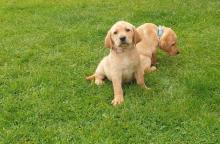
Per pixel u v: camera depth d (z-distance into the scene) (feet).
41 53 10.41
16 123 7.77
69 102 8.25
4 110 8.09
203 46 10.43
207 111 7.80
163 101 8.11
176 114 7.69
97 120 7.73
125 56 8.29
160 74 9.21
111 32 8.30
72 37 11.25
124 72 8.41
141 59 8.96
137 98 8.29
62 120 7.81
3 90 8.75
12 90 8.74
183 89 8.50
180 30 11.48
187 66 9.50
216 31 11.27
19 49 10.66
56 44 10.92
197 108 7.86
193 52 10.16
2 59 10.11
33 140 7.30
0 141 7.29
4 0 14.88
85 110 7.98
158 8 13.07
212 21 11.93
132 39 8.31
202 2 13.43
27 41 11.12
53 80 9.04
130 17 12.51
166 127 7.48
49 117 7.88
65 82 8.98
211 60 9.72
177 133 7.33
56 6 13.92
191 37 10.99
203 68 9.36
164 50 9.57
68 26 12.13
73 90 8.66
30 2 14.46
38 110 8.02
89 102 8.25
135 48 8.46
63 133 7.40
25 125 7.68
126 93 8.48
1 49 10.66
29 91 8.71
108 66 8.52
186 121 7.56
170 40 9.46
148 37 9.38
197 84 8.54
